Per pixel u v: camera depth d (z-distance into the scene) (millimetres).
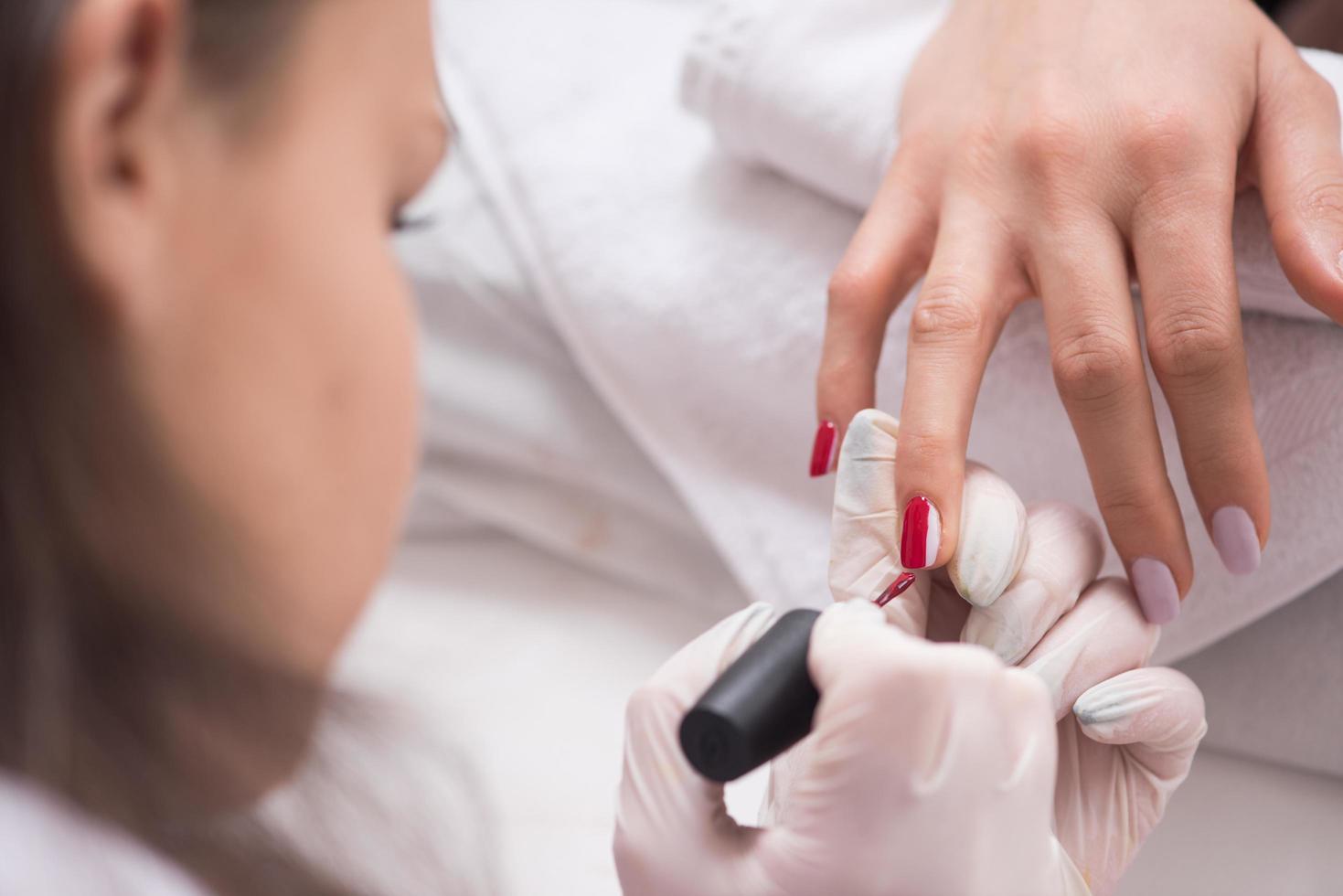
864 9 683
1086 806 577
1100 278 586
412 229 508
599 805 641
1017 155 604
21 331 432
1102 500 582
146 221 445
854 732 512
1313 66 638
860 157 663
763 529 683
